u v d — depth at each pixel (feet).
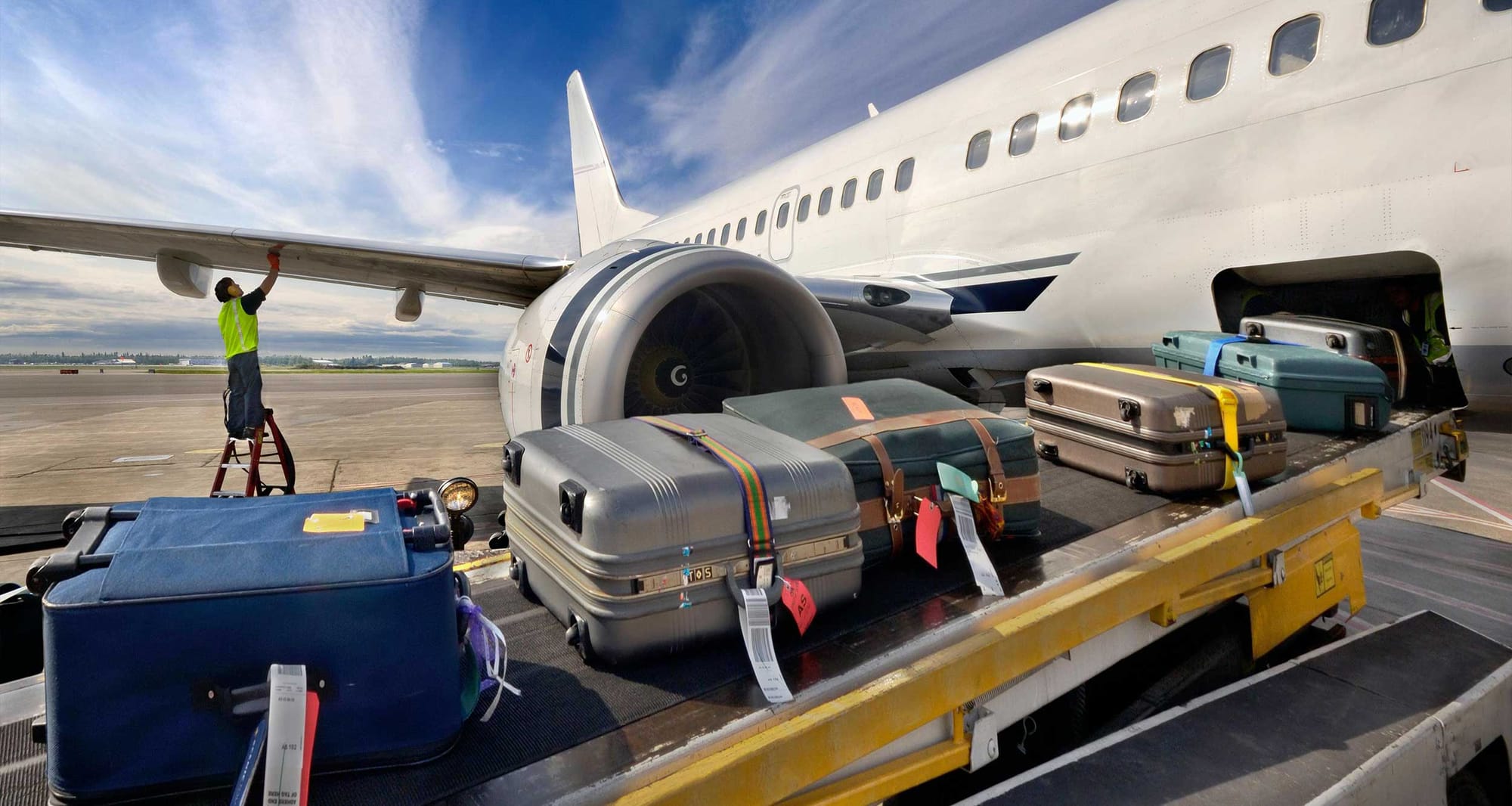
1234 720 5.25
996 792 4.52
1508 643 9.41
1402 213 9.83
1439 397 11.03
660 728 3.38
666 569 3.75
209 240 14.62
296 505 3.67
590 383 7.89
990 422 5.59
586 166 48.47
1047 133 14.40
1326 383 8.77
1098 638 5.23
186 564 2.92
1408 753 4.82
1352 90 10.23
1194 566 5.45
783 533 4.06
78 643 2.65
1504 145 8.96
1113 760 4.82
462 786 2.97
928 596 4.80
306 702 2.74
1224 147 11.59
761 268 8.60
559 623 4.52
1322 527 7.02
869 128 20.43
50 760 2.71
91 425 42.70
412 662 3.00
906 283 16.55
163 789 2.75
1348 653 6.18
